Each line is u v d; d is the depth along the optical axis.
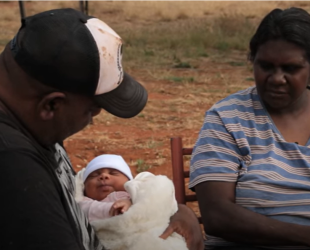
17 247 1.57
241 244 2.68
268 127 2.71
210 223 2.56
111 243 2.32
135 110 1.91
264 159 2.65
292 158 2.67
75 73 1.71
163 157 6.67
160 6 26.16
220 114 2.74
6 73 1.74
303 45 2.59
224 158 2.66
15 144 1.64
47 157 1.83
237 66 13.73
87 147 7.00
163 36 17.72
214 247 2.76
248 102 2.78
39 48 1.69
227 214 2.53
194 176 2.68
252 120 2.73
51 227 1.61
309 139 2.72
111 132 7.75
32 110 1.75
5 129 1.67
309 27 2.62
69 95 1.75
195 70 13.09
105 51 1.76
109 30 1.82
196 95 10.37
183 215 2.46
